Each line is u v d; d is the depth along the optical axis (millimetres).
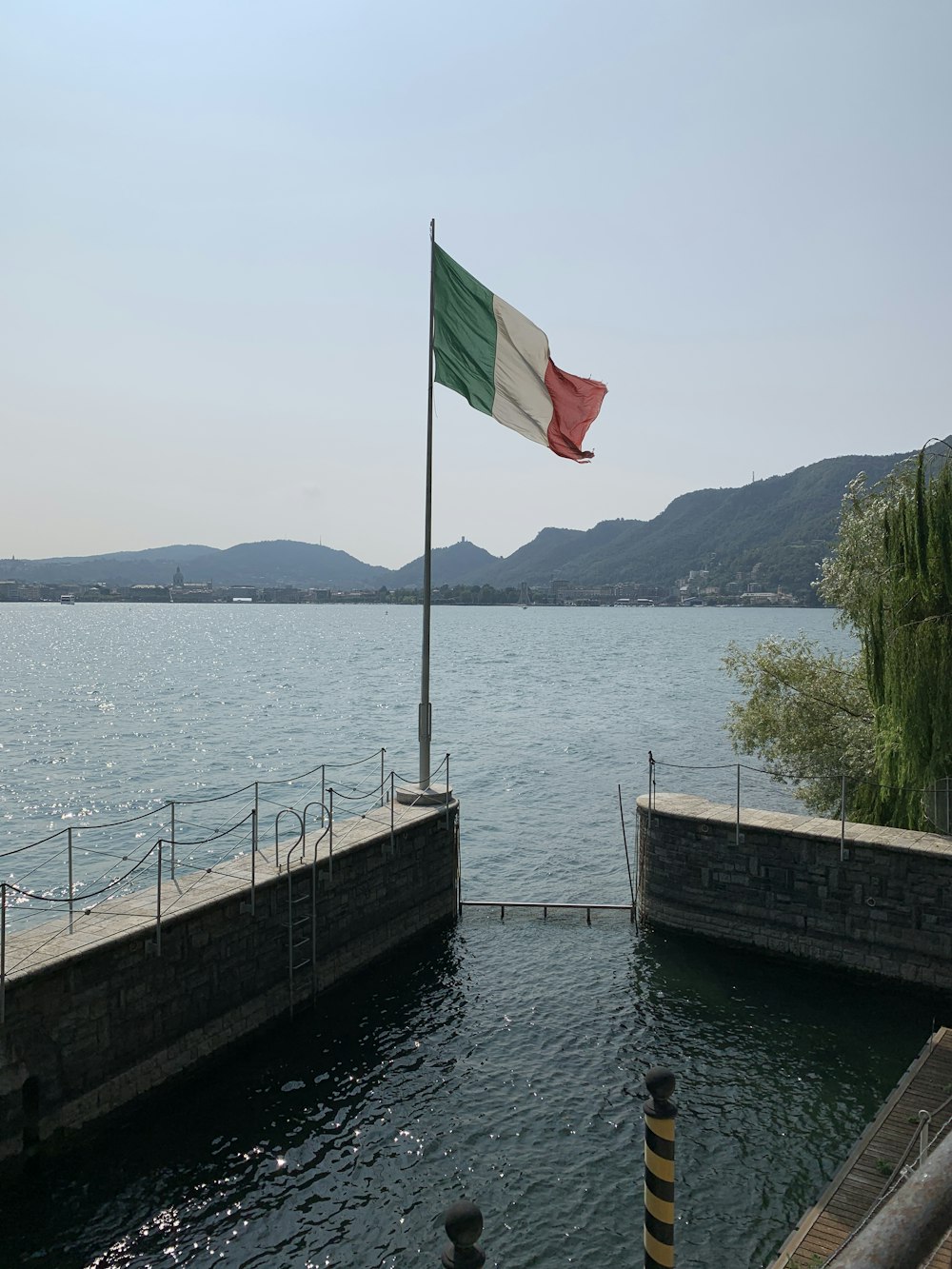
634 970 24719
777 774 32938
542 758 58250
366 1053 20266
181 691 98500
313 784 50406
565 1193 15734
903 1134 15055
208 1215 15055
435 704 87250
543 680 111812
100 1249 14250
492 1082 19188
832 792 31156
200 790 49219
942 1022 21781
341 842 23781
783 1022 21828
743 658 34406
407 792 28172
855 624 31781
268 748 62125
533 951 26078
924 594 24594
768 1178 16125
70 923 17578
